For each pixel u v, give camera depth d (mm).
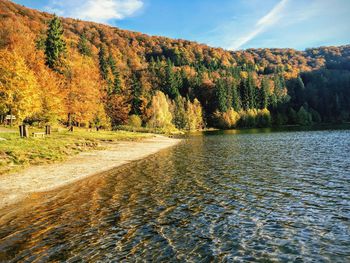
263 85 151000
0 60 43219
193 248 9031
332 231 10047
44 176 19812
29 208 13203
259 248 8922
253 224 10906
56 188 16922
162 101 114125
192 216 11961
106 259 8422
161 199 14633
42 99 49312
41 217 12023
